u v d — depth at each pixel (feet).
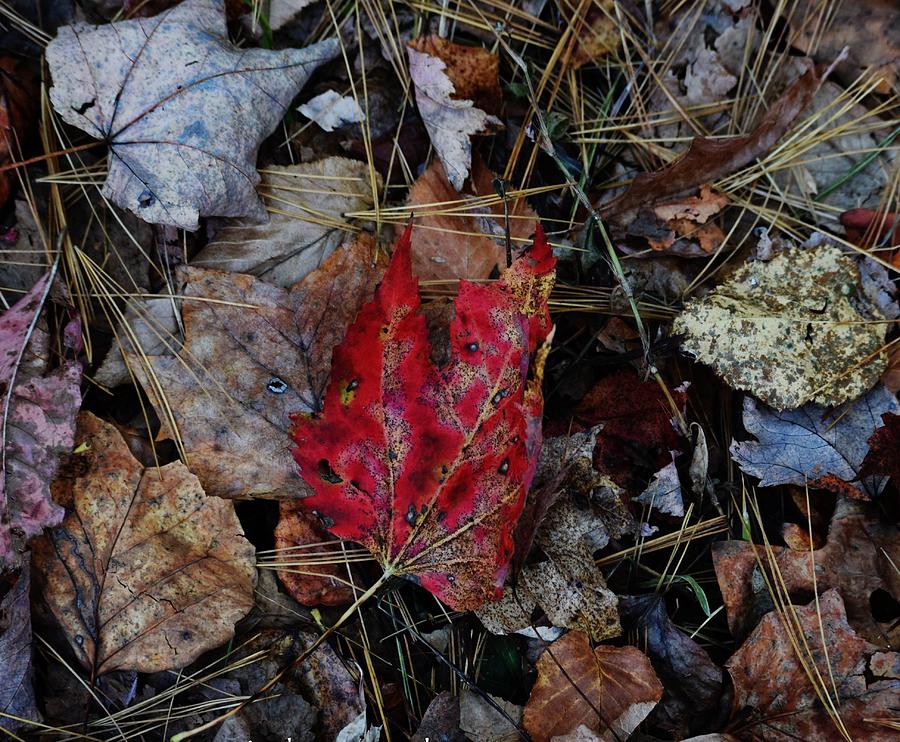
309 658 1.47
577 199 1.58
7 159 1.51
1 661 1.43
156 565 1.46
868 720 1.45
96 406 1.51
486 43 1.60
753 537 1.53
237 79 1.50
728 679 1.48
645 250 1.57
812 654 1.47
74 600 1.45
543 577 1.47
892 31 1.60
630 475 1.53
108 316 1.51
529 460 1.41
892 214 1.59
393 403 1.42
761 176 1.60
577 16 1.60
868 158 1.60
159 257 1.52
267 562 1.49
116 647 1.45
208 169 1.49
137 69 1.48
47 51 1.47
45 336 1.47
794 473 1.52
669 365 1.56
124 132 1.48
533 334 1.41
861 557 1.50
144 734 1.46
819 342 1.52
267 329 1.50
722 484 1.54
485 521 1.42
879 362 1.52
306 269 1.53
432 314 1.53
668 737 1.48
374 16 1.58
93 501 1.46
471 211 1.55
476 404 1.41
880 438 1.50
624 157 1.61
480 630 1.50
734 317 1.52
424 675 1.50
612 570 1.51
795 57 1.61
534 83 1.60
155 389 1.49
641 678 1.46
